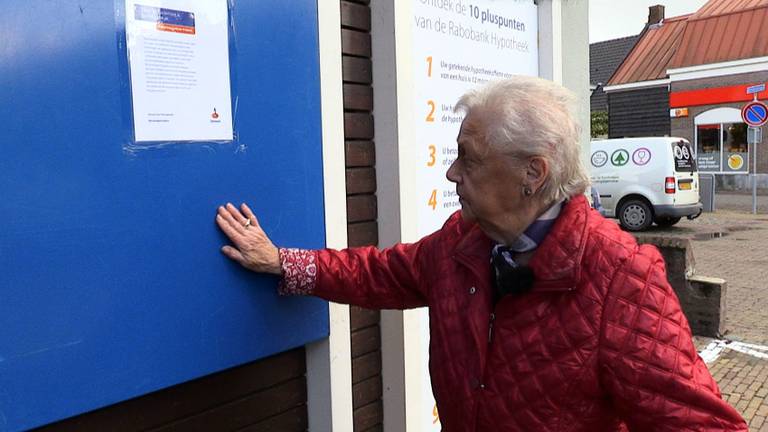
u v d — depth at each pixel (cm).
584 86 402
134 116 155
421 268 171
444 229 168
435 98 286
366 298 180
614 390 131
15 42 135
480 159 137
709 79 2164
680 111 2239
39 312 142
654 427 126
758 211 1712
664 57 2427
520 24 345
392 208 244
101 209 151
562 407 135
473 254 151
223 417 194
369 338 246
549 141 131
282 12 189
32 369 142
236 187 179
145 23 156
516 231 141
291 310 197
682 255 622
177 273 166
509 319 140
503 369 140
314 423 221
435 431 288
